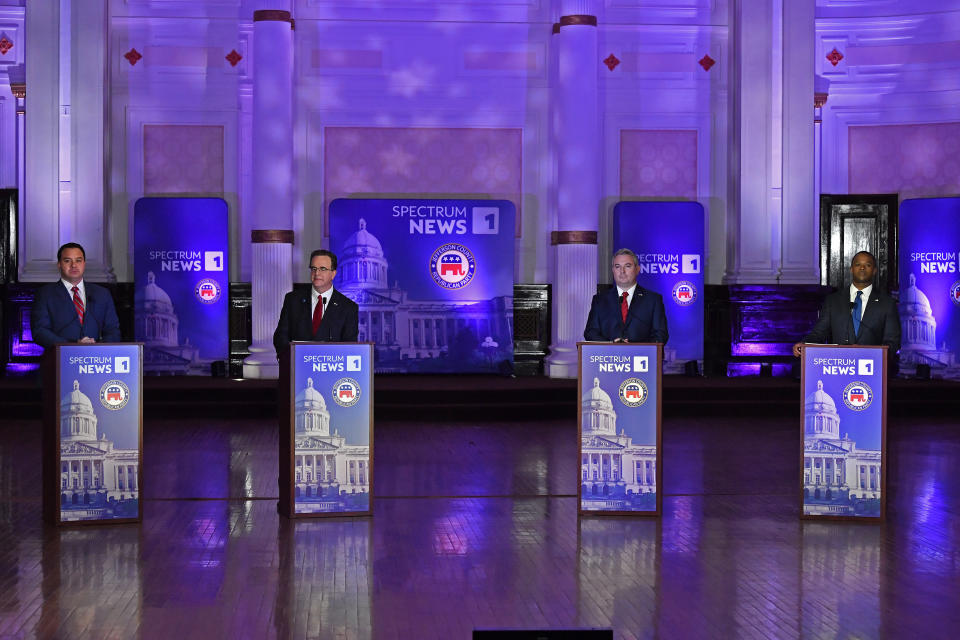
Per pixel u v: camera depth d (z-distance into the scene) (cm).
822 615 436
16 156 1352
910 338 1328
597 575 498
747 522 613
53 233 1311
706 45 1413
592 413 628
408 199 1346
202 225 1324
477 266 1348
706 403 1164
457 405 1129
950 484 739
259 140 1288
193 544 554
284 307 684
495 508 654
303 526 599
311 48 1382
